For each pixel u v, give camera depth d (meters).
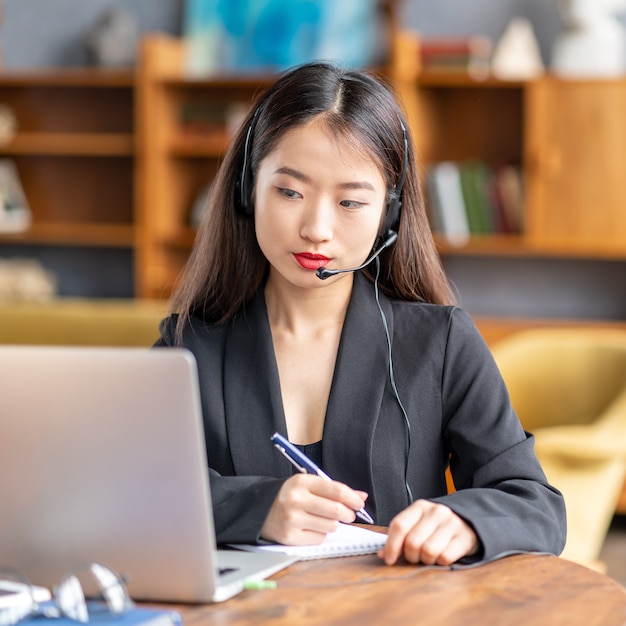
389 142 1.87
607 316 5.73
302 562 1.56
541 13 5.59
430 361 1.92
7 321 4.61
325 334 1.96
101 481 1.37
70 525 1.40
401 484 1.87
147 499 1.36
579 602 1.39
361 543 1.62
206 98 5.92
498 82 5.31
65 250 6.29
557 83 5.25
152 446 1.34
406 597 1.41
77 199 6.23
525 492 1.73
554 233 5.29
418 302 2.05
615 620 1.33
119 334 4.50
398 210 1.99
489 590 1.44
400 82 5.29
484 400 1.90
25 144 5.94
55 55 6.12
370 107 1.84
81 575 1.39
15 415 1.37
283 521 1.61
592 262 5.72
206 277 2.02
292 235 1.81
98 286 6.27
